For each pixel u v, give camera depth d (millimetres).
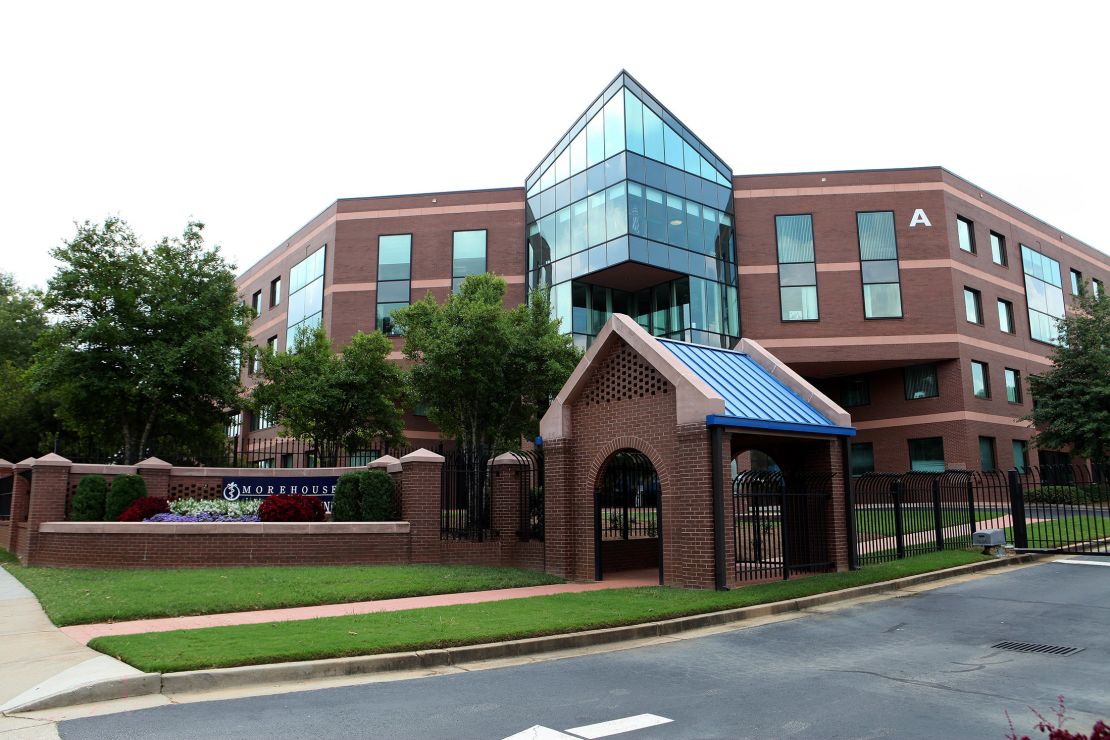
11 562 17266
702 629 10633
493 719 6387
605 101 31688
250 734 5992
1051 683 7465
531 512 16625
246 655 7922
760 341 32969
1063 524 21812
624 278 31938
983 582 14367
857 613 11680
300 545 15445
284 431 25859
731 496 13281
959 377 32531
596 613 10500
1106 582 13727
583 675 7992
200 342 20844
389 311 34094
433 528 16297
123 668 7609
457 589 13117
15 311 38375
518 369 20766
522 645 9047
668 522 13672
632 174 30344
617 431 14562
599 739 5855
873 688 7348
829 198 33969
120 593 11867
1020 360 35906
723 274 32875
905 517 19031
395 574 14094
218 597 11523
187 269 22000
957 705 6734
